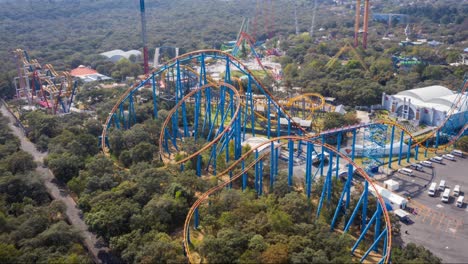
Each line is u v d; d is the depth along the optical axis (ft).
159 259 232.53
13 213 290.35
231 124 345.31
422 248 241.35
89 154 383.24
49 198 323.16
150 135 434.71
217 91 535.19
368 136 419.33
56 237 246.47
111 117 444.55
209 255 235.61
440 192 328.90
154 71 465.47
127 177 328.49
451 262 246.06
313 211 299.58
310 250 228.63
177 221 288.92
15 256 229.04
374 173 364.17
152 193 300.20
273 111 511.81
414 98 524.11
